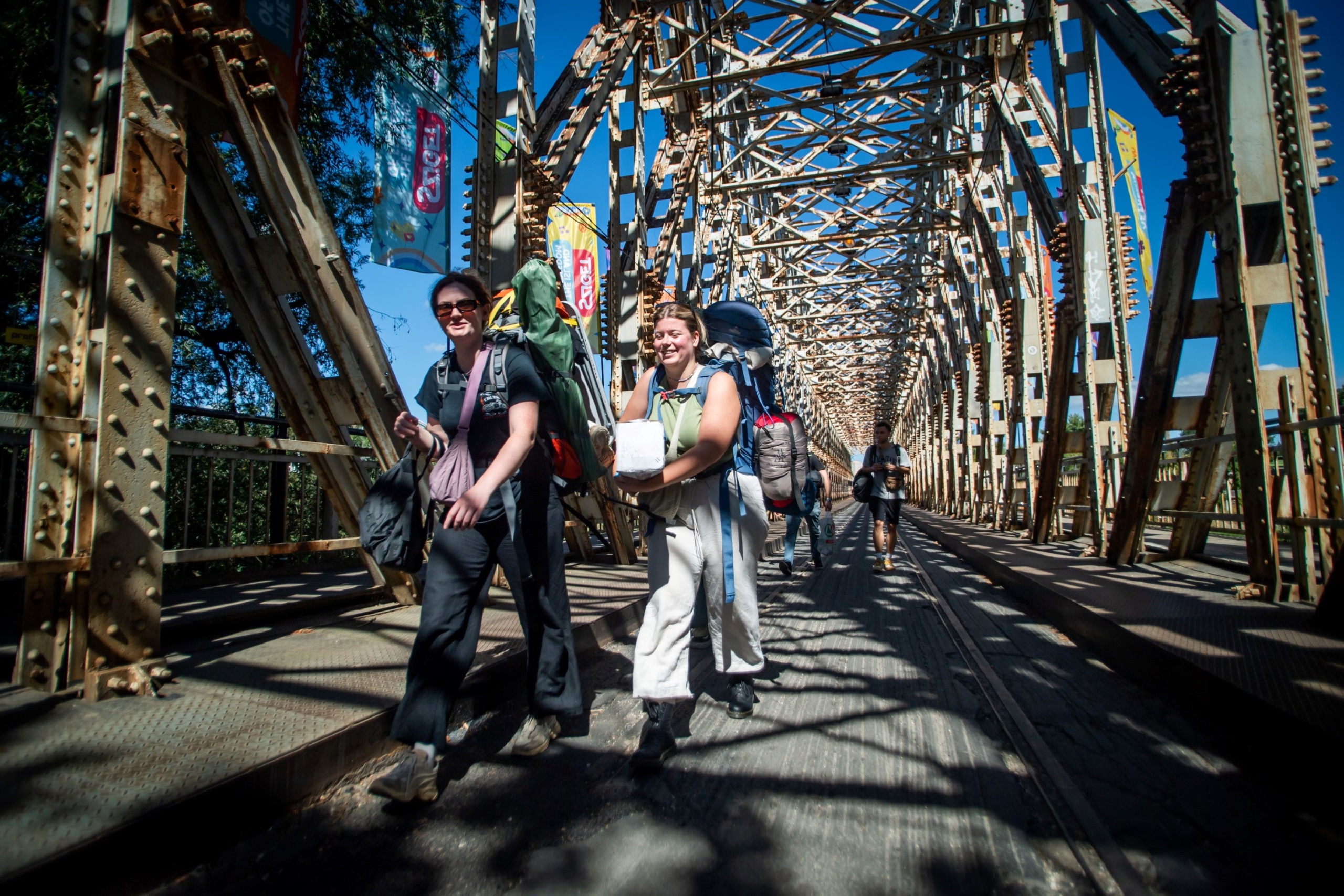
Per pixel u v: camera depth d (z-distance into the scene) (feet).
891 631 15.39
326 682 8.80
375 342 13.02
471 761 8.27
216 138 11.76
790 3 33.47
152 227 8.45
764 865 5.97
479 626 7.80
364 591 14.19
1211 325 17.25
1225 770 7.64
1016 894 5.51
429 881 5.72
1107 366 23.94
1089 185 25.17
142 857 5.26
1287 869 5.74
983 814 6.84
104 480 7.88
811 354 116.47
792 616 17.29
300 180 11.77
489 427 7.78
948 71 43.47
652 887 5.66
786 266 74.95
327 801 6.95
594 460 8.93
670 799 7.25
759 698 10.65
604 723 9.61
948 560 31.35
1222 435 16.08
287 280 11.73
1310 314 13.42
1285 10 13.82
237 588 16.22
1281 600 13.62
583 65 25.77
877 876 5.79
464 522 6.68
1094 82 23.39
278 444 10.55
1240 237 13.96
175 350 28.68
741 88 42.06
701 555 8.65
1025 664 12.34
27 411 13.96
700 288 42.32
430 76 24.79
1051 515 28.94
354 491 13.25
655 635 8.25
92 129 8.41
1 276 20.80
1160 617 12.48
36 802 5.41
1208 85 14.53
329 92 27.50
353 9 24.57
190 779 5.93
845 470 200.95
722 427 8.27
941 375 73.92
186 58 8.91
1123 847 6.14
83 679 7.93
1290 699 7.83
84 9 8.34
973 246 44.34
